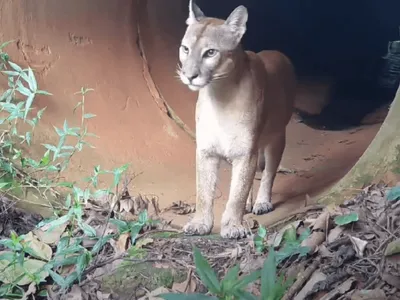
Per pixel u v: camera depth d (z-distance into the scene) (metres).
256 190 2.52
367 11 6.04
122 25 3.09
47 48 2.64
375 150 1.74
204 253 1.66
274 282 1.24
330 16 5.83
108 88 2.84
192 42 1.75
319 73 5.23
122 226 1.75
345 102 4.46
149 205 2.15
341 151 3.16
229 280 1.27
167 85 3.26
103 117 2.71
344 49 5.74
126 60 3.04
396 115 1.73
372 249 1.45
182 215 2.14
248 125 1.84
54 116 2.45
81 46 2.81
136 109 2.92
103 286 1.56
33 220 1.82
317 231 1.56
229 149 1.86
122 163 2.54
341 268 1.42
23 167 1.92
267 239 1.68
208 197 1.90
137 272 1.58
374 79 5.12
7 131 2.01
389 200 1.57
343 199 1.74
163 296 1.24
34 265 1.59
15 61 2.49
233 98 1.81
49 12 2.68
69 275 1.55
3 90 2.26
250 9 5.21
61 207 1.88
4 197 1.83
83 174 2.28
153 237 1.78
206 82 1.75
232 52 1.77
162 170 2.62
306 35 5.76
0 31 2.49
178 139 2.96
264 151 2.24
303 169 2.87
